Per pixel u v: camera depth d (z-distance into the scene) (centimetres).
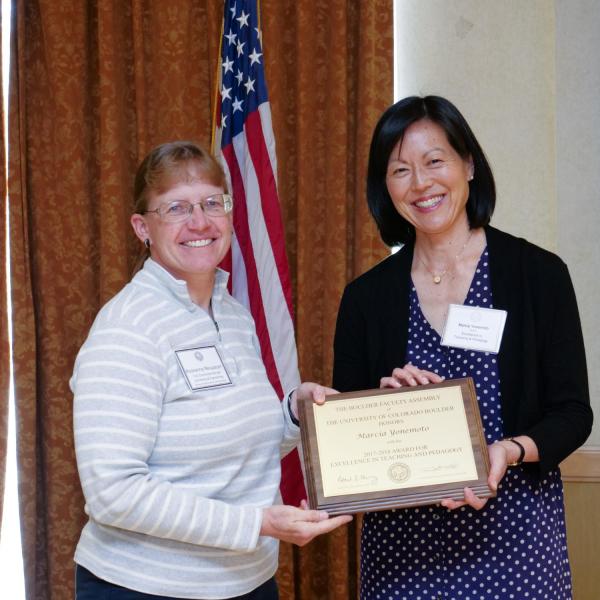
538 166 361
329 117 366
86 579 180
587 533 344
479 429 188
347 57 369
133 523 167
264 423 190
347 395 193
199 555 177
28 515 356
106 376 171
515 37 363
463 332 205
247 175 329
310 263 371
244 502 185
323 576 376
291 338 323
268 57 366
